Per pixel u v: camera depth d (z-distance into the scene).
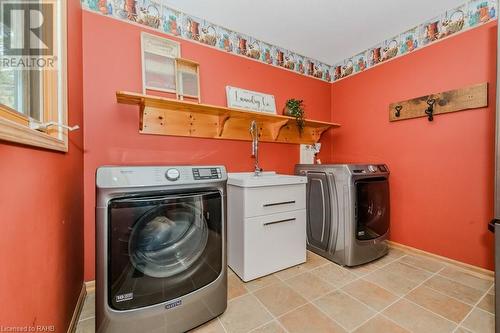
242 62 2.39
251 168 2.43
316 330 1.25
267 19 2.14
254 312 1.39
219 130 2.17
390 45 2.46
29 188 0.77
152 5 1.92
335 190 2.06
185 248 1.23
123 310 1.05
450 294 1.58
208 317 1.28
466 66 1.91
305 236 2.06
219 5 1.96
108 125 1.73
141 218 1.08
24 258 0.73
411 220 2.28
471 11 1.88
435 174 2.10
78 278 1.46
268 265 1.85
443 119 2.04
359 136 2.76
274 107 2.55
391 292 1.60
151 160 1.89
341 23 2.20
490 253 1.80
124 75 1.79
